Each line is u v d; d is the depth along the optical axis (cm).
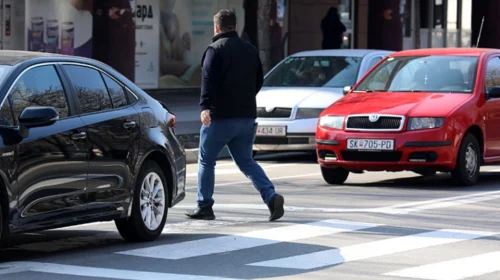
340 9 7738
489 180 3416
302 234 2325
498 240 2250
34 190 1925
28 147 1909
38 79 2008
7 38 5984
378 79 3469
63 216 2000
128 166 2181
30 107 1905
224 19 2477
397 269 1923
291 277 1852
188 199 3016
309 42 7375
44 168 1945
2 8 5962
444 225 2453
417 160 3108
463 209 2711
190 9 6725
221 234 2336
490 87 3353
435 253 2094
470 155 3216
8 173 1861
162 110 2370
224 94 2455
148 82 6488
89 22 5750
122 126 2175
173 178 2348
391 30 7194
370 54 4250
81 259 2036
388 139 3116
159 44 6525
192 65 6775
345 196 3006
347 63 4197
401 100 3228
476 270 1911
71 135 2022
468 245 2186
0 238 1861
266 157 4316
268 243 2212
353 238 2272
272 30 6912
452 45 9181
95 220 2094
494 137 3325
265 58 4891
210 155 2514
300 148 3953
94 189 2080
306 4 7331
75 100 2078
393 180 3434
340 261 2006
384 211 2675
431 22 8931
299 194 3062
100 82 2178
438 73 3384
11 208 1873
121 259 2036
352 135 3159
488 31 8344
